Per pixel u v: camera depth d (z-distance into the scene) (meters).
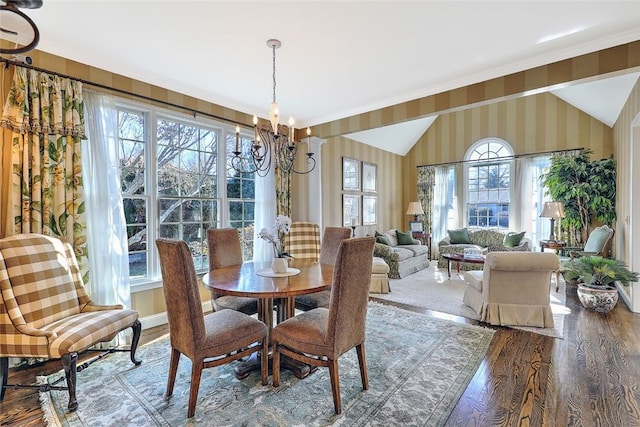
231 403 1.93
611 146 5.66
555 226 6.02
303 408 1.88
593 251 4.66
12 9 1.34
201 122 3.71
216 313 2.24
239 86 3.43
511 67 2.95
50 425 1.75
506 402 1.92
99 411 1.86
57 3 2.00
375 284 4.42
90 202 2.72
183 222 3.60
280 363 2.35
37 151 2.39
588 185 5.23
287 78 3.23
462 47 2.62
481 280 3.52
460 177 7.34
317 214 4.84
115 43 2.52
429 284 4.94
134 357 2.40
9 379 2.21
